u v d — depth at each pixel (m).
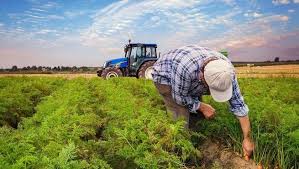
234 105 5.04
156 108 7.43
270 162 5.39
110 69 22.41
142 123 5.71
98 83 14.34
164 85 5.94
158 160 4.80
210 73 4.76
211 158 5.89
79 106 8.07
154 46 22.52
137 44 22.14
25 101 9.51
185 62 5.38
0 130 5.80
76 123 6.37
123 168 5.33
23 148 4.52
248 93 8.74
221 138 6.22
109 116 7.37
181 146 5.32
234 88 4.92
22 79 18.89
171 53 5.82
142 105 7.51
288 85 11.62
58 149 4.79
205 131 6.30
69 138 5.54
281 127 5.56
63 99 8.56
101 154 5.59
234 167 5.46
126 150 5.03
